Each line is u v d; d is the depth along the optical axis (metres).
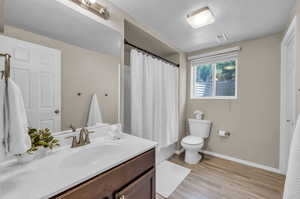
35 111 0.90
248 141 2.20
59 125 1.03
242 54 2.24
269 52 2.01
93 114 1.26
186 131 2.87
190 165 2.20
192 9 1.44
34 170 0.70
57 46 1.01
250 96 2.18
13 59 0.81
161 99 2.16
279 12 1.47
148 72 1.87
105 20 1.32
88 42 1.20
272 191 1.57
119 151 1.02
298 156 0.72
